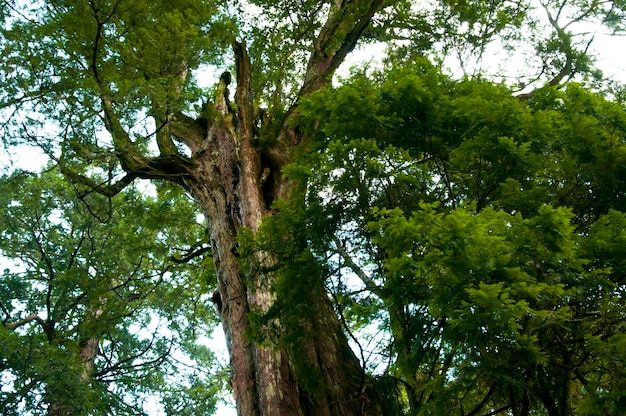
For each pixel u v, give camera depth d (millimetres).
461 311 4281
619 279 5117
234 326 7617
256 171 9742
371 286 6402
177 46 9328
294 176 6430
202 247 12195
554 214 4688
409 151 6602
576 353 5055
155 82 8977
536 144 6062
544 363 4348
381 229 4895
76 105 9250
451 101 6547
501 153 5848
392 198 6320
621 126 6391
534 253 4770
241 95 11031
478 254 4469
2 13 9695
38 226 16969
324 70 12734
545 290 4496
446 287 4500
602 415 4312
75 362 12438
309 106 7355
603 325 4805
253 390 6859
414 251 4797
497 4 12664
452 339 4543
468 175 6484
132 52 9617
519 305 4176
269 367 6777
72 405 11641
